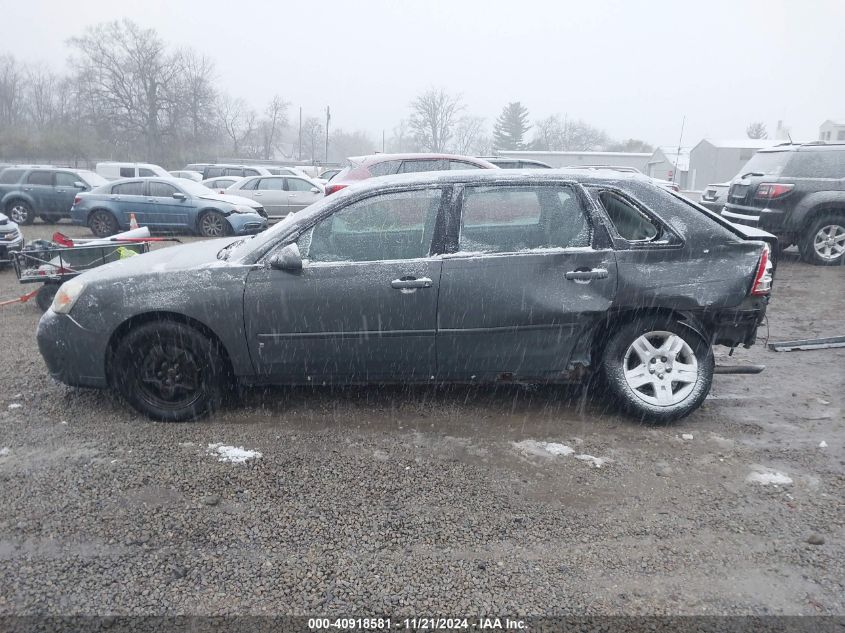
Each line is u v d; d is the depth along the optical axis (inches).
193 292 165.0
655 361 172.2
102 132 2583.7
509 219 168.1
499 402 188.2
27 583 109.3
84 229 695.1
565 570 114.4
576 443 163.0
